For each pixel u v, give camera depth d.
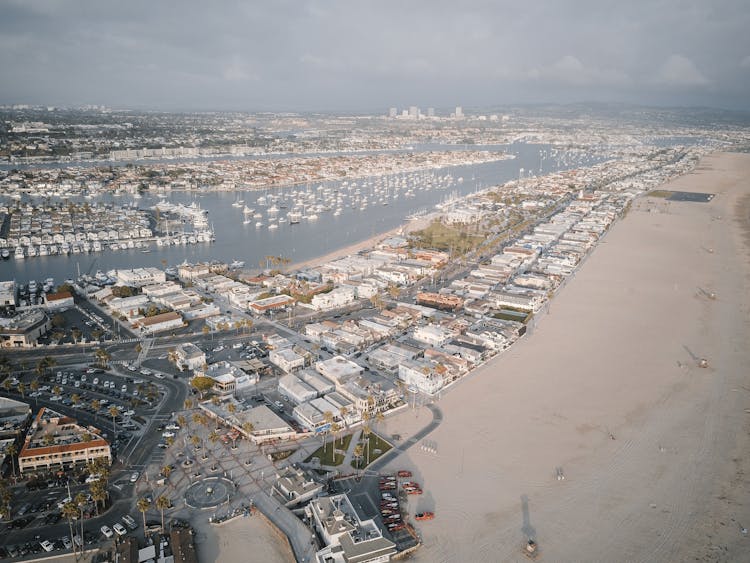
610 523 181.25
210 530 175.00
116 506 184.75
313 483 194.12
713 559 166.88
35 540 168.75
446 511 185.50
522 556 166.88
